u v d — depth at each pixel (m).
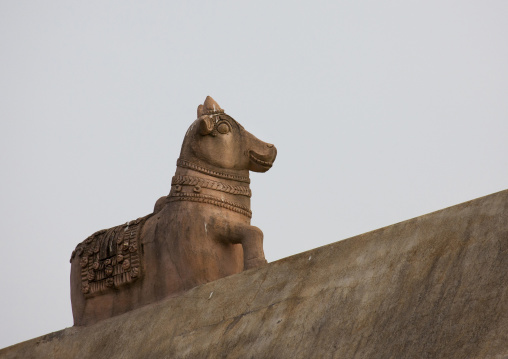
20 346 27.98
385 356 20.03
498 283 19.39
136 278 26.56
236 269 26.11
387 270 21.30
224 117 27.14
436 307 19.95
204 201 26.36
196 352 23.56
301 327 21.92
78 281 27.69
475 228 20.39
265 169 27.38
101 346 26.14
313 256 22.89
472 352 18.88
